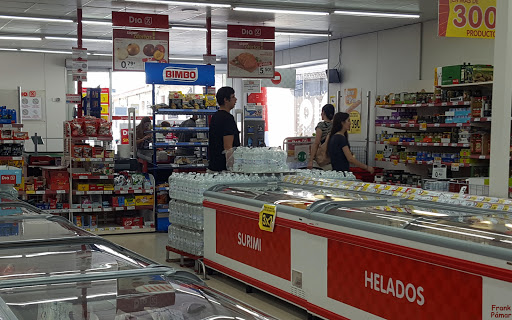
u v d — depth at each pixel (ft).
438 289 10.34
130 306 6.11
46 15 39.88
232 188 18.20
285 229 14.80
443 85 29.12
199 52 60.29
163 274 7.24
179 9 37.73
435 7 35.86
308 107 57.88
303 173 20.25
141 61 36.19
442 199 13.80
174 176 21.17
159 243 26.35
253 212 16.03
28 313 5.81
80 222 28.63
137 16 35.63
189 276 7.34
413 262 10.85
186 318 5.87
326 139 26.43
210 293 6.75
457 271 9.95
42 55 58.90
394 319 11.36
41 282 6.72
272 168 19.70
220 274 19.79
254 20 41.91
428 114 34.06
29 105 58.59
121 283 6.82
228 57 38.11
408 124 33.06
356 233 12.12
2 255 7.97
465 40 37.01
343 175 20.63
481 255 9.43
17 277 6.88
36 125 59.00
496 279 9.23
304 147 37.68
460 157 29.07
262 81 42.55
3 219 10.69
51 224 10.30
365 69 46.55
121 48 35.68
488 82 27.22
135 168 32.99
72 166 28.27
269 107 63.21
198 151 35.68
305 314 15.26
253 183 18.61
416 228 11.09
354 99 47.57
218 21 42.63
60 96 59.72
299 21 41.91
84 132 27.84
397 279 11.24
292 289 14.62
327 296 13.29
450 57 38.37
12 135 28.45
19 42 51.67
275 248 15.28
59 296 6.31
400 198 14.25
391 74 43.68
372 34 45.68
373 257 11.83
